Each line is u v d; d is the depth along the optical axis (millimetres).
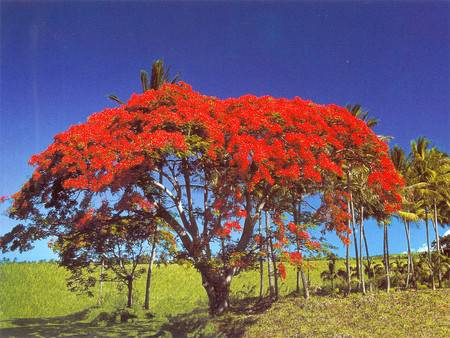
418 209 31156
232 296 27859
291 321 20328
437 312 20781
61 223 20469
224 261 20469
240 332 19578
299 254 19781
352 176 24922
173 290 38844
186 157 18656
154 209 20688
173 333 20125
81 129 18547
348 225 24781
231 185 19250
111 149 17344
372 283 28219
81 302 34688
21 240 20203
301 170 19312
